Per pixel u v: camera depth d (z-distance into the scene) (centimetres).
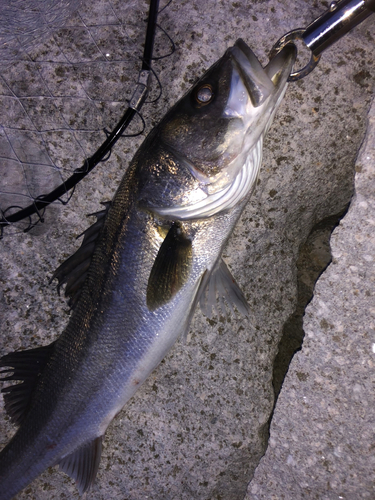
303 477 50
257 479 51
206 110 41
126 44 50
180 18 49
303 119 49
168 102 49
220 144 41
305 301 55
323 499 49
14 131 50
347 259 48
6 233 51
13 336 52
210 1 49
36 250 52
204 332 52
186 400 52
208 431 52
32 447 46
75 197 51
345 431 49
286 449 50
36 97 50
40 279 52
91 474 47
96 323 43
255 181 44
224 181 42
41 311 52
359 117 48
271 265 52
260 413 52
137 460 53
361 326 48
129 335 43
